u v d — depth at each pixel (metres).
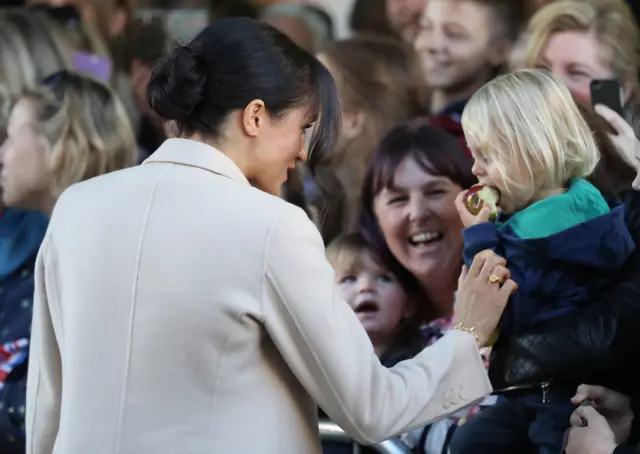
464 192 7.34
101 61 12.07
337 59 10.53
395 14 10.41
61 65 11.95
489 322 6.19
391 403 5.62
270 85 5.65
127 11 12.05
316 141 6.04
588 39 9.49
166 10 11.97
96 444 5.47
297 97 5.77
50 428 6.18
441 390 5.84
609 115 8.16
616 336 6.57
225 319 5.39
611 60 9.45
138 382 5.47
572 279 6.82
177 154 5.78
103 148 11.16
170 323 5.43
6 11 12.12
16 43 11.80
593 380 6.93
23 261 10.47
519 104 7.04
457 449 7.67
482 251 6.53
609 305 6.69
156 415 5.43
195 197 5.58
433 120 10.00
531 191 7.04
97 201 5.78
